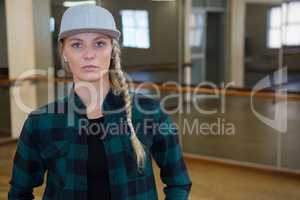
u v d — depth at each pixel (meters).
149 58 6.10
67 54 1.22
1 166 5.04
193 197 4.19
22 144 1.32
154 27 6.11
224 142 5.65
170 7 6.26
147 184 1.29
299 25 4.91
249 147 5.42
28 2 6.17
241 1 5.64
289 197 4.20
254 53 5.53
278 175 4.95
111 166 1.24
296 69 5.02
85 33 1.17
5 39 6.09
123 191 1.25
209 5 6.18
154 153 1.35
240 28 5.76
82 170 1.24
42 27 6.17
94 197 1.24
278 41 5.20
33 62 6.29
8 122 6.31
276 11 5.20
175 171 1.36
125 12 5.84
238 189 4.45
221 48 6.16
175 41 6.38
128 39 5.79
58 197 1.27
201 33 6.47
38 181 1.39
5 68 6.16
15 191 1.37
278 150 5.21
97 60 1.20
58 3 5.95
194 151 5.66
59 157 1.26
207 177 4.86
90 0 5.77
